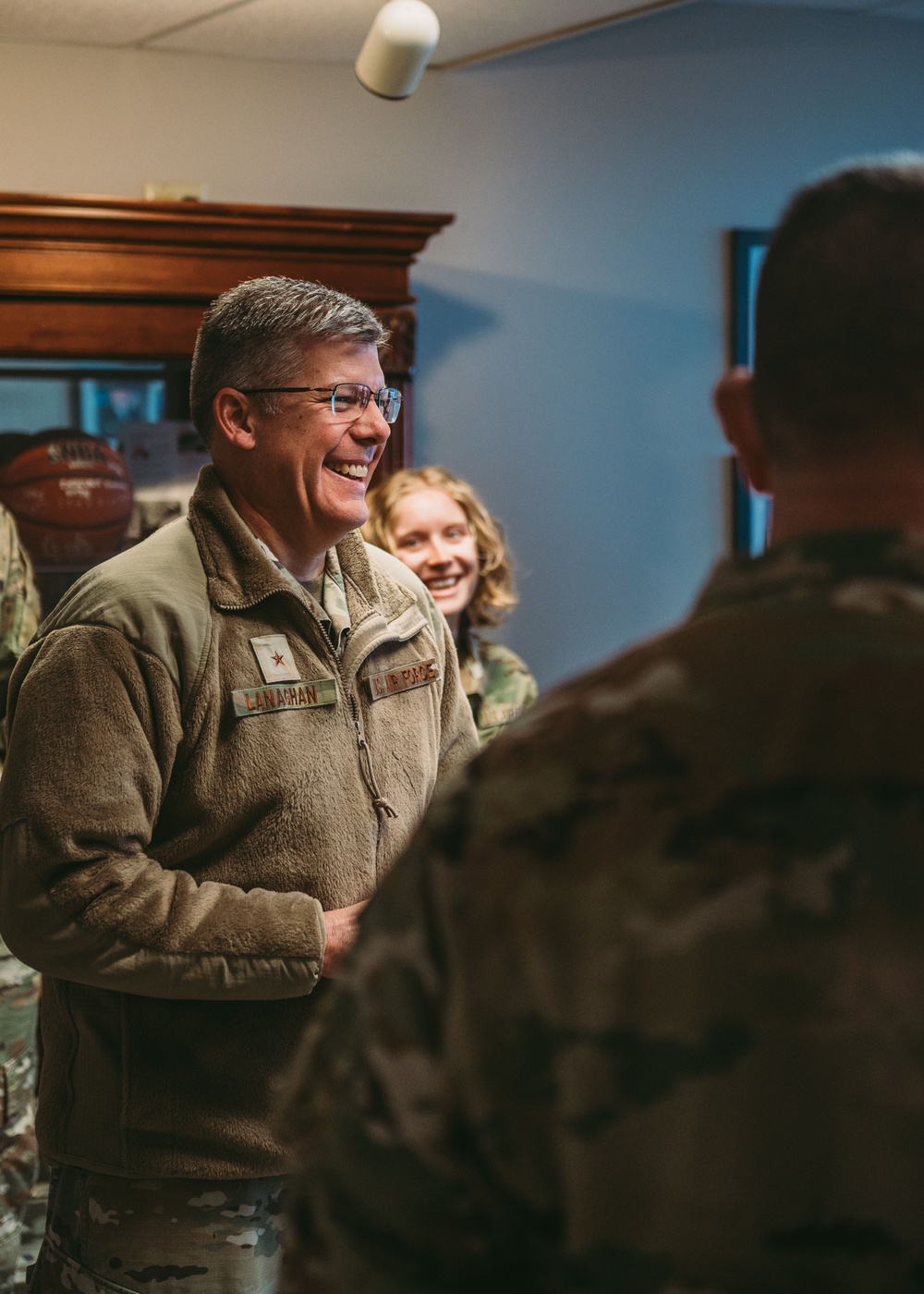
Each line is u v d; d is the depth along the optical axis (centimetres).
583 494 322
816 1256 57
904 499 65
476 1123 62
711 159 325
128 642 142
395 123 305
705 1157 58
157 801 144
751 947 58
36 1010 222
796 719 61
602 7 270
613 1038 59
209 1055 145
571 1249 60
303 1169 68
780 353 67
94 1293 147
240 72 295
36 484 267
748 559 68
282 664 148
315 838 148
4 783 143
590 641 325
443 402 312
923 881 58
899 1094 57
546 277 316
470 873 64
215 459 156
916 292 64
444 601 276
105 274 266
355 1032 66
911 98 338
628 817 61
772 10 326
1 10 263
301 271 278
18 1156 221
